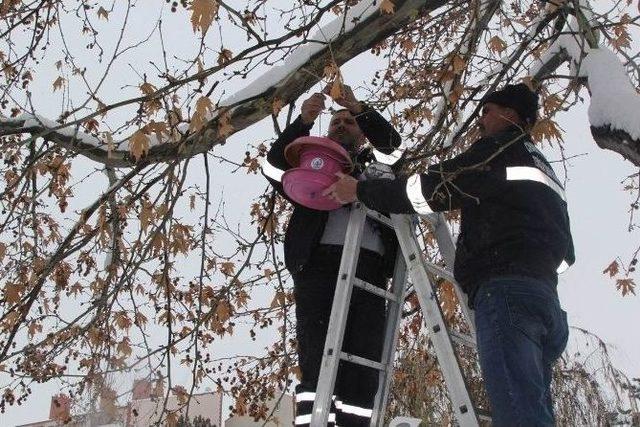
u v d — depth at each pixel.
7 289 4.52
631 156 2.68
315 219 3.55
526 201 2.64
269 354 6.27
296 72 3.89
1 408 5.30
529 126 2.95
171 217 3.95
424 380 6.20
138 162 4.23
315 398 2.96
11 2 4.67
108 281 4.38
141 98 3.26
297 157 3.54
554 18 4.18
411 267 3.12
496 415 2.33
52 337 4.34
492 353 2.40
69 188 5.42
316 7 3.58
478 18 3.85
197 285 5.47
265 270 5.41
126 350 4.50
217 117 3.75
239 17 3.03
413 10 3.74
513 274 2.51
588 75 3.03
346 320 3.21
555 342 2.68
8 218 4.88
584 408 5.95
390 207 2.93
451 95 3.84
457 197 2.75
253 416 6.26
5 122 4.75
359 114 3.69
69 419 4.39
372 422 3.32
